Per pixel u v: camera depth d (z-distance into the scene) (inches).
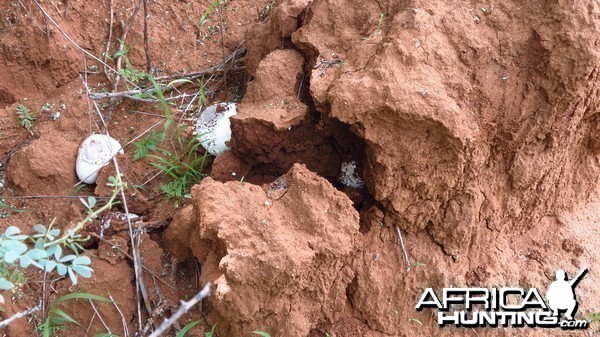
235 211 30.7
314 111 34.3
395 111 29.1
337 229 30.7
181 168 38.6
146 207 37.3
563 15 29.7
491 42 31.0
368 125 30.0
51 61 41.5
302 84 35.4
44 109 41.1
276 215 30.7
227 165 36.9
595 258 36.9
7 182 38.5
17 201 37.5
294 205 31.0
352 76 30.8
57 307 32.9
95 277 33.2
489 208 33.9
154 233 36.4
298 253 29.2
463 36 30.8
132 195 37.1
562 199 37.4
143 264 34.3
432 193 32.4
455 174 31.5
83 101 41.1
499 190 34.0
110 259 33.7
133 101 42.0
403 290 33.3
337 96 29.7
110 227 34.8
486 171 33.3
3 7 41.3
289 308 31.1
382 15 32.9
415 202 32.8
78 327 32.7
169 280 34.4
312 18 34.8
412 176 31.4
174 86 43.1
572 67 29.7
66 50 41.9
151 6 45.6
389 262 33.6
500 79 31.0
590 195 39.4
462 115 30.1
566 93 30.5
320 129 33.5
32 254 23.3
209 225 30.2
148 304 33.1
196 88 43.8
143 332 32.2
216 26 46.6
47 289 33.4
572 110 31.9
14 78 41.6
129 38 43.9
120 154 38.7
